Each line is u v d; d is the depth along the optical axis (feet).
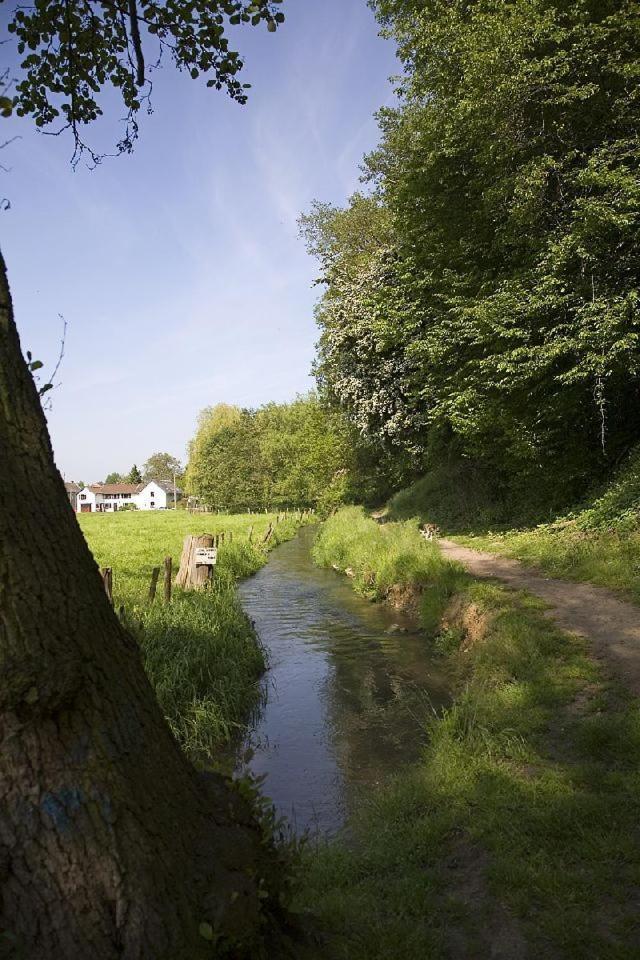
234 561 59.57
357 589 47.57
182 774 7.34
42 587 6.16
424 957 9.20
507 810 13.08
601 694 18.40
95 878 5.85
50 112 14.25
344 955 8.50
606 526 37.27
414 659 29.01
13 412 6.52
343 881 11.76
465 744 16.96
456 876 11.54
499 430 48.55
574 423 44.96
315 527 126.21
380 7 49.16
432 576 37.99
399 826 13.58
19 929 5.64
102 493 377.91
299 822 15.37
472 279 45.65
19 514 6.20
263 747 20.80
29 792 5.83
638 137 36.37
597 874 10.59
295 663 29.84
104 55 13.91
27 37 13.25
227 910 6.50
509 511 58.18
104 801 6.08
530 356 38.52
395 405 66.64
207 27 13.67
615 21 35.17
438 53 43.39
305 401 207.82
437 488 82.58
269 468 208.13
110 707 6.56
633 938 9.23
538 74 36.47
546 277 37.14
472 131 40.09
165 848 6.44
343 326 68.23
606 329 33.99
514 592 30.60
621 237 36.14
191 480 254.68
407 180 48.06
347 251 87.92
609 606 26.84
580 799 12.78
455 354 47.16
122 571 51.72
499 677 21.63
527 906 10.23
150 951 5.84
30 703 5.89
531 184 36.24
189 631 28.35
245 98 14.98
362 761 18.84
